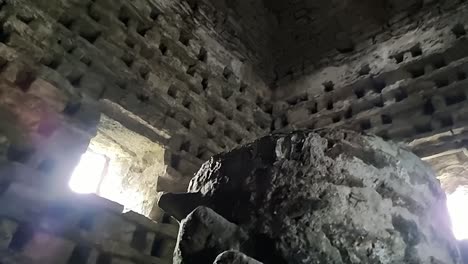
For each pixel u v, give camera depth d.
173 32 6.82
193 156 5.96
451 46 6.19
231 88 7.53
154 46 6.27
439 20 6.69
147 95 5.77
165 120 5.81
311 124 7.37
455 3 6.66
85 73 5.07
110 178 6.05
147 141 5.62
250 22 9.00
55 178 4.17
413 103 6.04
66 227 3.88
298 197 1.88
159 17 6.66
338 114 7.07
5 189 3.72
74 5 5.35
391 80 6.65
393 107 6.26
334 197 1.86
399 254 1.81
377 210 1.88
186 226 1.95
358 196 1.89
